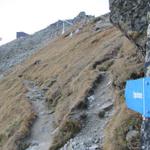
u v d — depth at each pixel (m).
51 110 37.38
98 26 75.50
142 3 14.99
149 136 7.46
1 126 41.31
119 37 46.12
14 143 31.73
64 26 167.25
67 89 39.06
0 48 175.25
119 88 24.56
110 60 36.97
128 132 17.80
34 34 181.50
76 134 26.20
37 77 58.34
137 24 15.38
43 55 80.50
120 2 16.52
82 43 63.94
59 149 25.70
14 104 45.12
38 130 32.78
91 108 28.89
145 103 6.23
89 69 38.16
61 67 52.47
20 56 144.12
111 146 18.20
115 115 22.05
